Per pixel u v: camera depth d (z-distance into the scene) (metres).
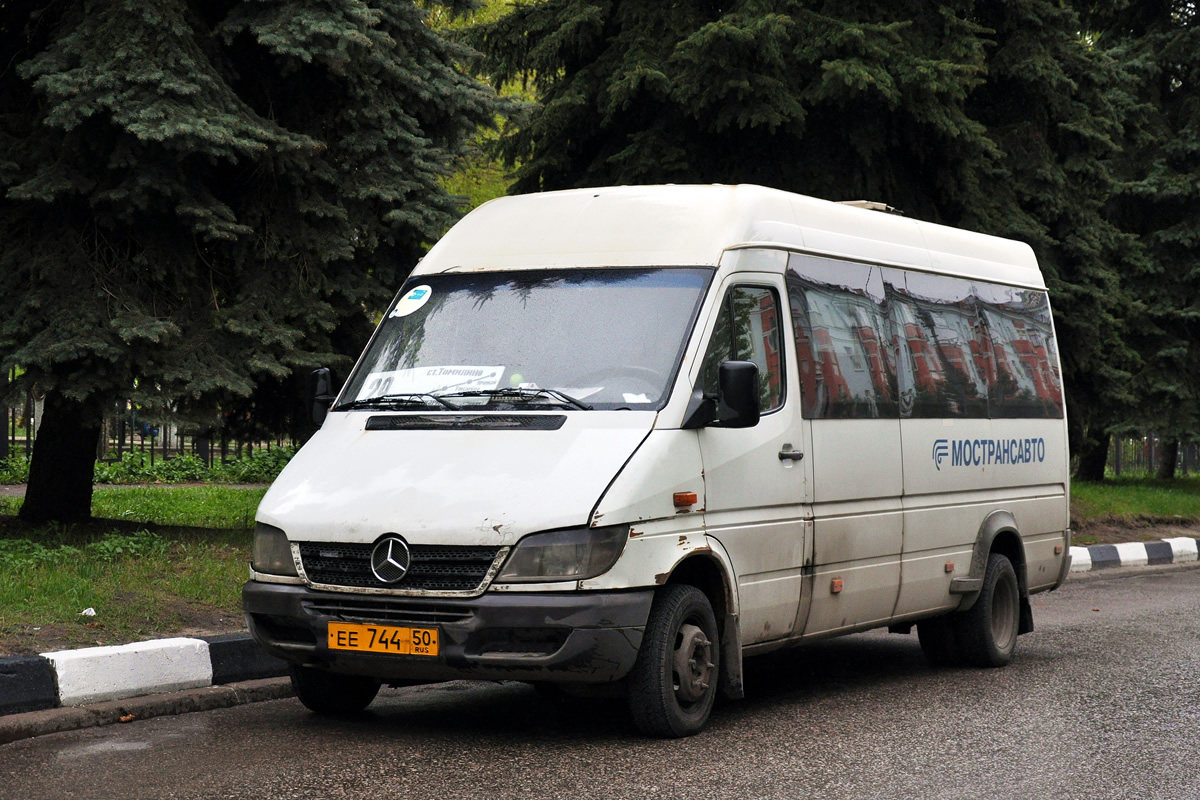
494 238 8.20
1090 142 21.06
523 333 7.57
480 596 6.48
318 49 11.52
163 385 11.23
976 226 19.16
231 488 21.50
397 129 12.48
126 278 11.42
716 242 7.69
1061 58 20.83
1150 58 27.77
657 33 18.34
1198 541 19.08
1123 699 8.42
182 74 11.08
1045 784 6.20
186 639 8.29
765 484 7.61
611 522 6.55
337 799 5.79
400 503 6.70
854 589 8.46
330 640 6.74
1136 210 27.11
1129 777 6.36
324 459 7.26
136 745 6.86
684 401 7.09
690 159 18.30
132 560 10.41
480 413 7.18
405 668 6.66
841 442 8.33
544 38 18.98
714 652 7.26
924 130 18.11
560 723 7.50
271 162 11.55
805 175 18.17
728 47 16.97
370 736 7.10
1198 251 26.55
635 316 7.45
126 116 10.65
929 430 9.29
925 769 6.46
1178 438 26.41
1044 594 14.34
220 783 6.06
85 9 11.10
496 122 13.76
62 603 8.80
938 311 9.71
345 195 12.25
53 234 11.30
